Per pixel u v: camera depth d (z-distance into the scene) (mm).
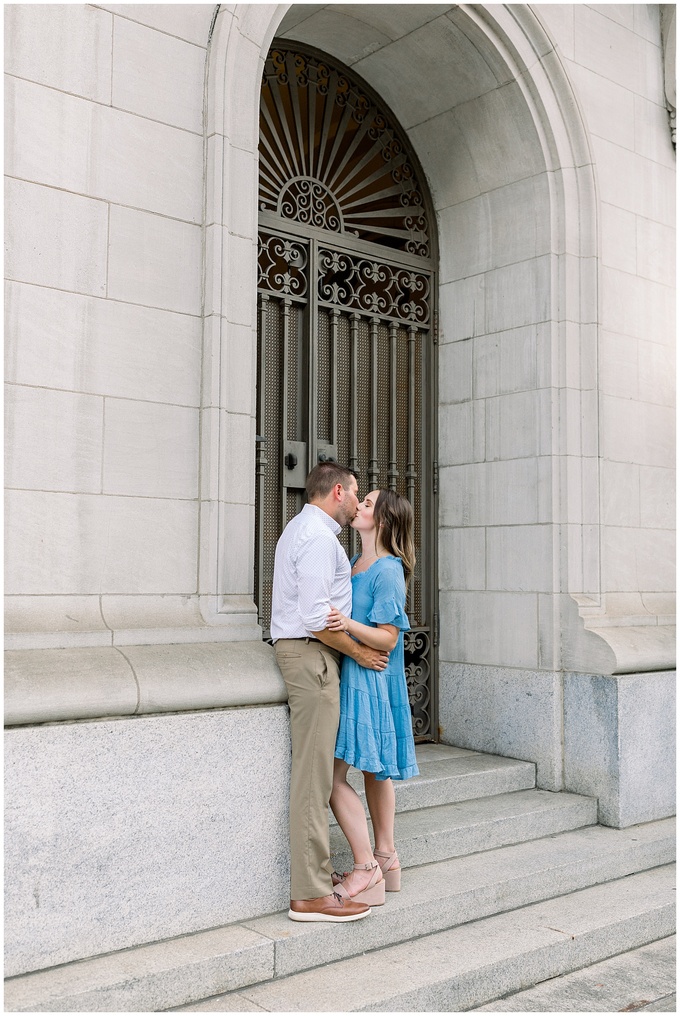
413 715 5637
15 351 3201
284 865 3443
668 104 6008
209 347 3664
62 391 3309
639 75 5867
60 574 3268
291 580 3430
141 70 3586
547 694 5105
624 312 5578
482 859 4234
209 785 3246
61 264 3328
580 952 3684
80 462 3340
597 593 5199
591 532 5234
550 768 5074
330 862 3619
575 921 3824
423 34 5090
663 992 3465
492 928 3719
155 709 3152
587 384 5305
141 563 3475
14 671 2936
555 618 5117
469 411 5676
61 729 2924
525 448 5336
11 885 2793
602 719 4906
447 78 5352
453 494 5734
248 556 3754
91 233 3410
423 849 4129
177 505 3590
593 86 5539
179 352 3629
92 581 3346
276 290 4945
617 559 5398
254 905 3355
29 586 3195
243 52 3857
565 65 5324
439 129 5637
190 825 3193
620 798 4816
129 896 3041
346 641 3359
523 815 4555
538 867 4125
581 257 5375
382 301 5566
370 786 3734
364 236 5680
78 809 2941
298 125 5160
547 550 5176
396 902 3605
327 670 3373
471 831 4324
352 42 5211
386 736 3500
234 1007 2938
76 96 3398
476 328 5664
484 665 5480
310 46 5250
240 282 3793
